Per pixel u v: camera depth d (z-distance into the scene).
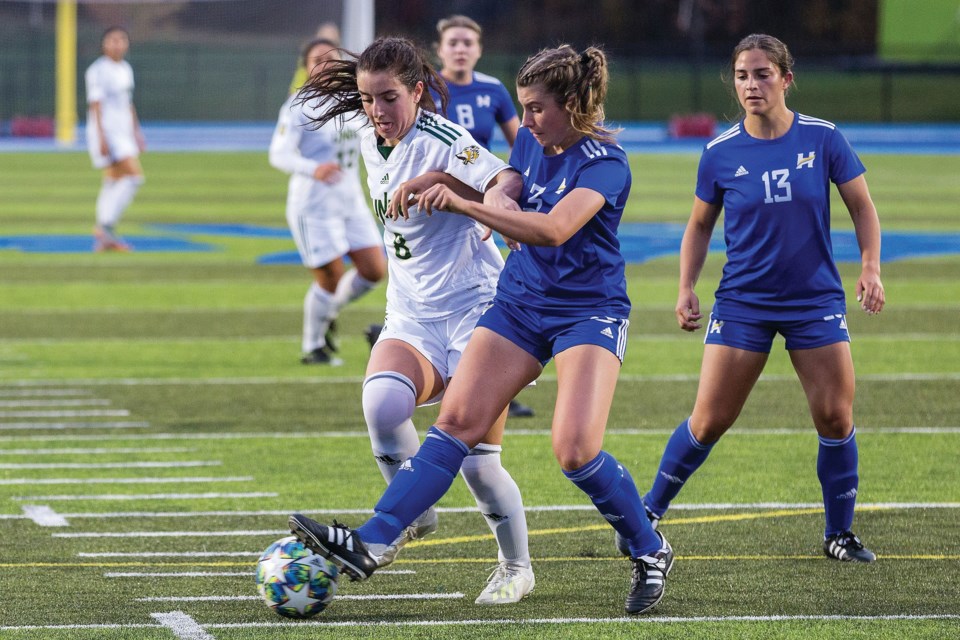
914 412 32.34
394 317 19.45
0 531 22.55
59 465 27.39
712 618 17.81
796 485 25.69
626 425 31.20
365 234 38.47
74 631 17.27
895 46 169.50
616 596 18.92
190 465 27.45
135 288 53.81
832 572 20.03
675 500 24.61
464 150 18.38
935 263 60.34
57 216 79.81
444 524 23.11
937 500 24.45
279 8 188.75
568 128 17.55
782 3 194.00
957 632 17.19
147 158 122.75
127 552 21.31
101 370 37.94
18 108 163.12
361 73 18.11
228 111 168.38
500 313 18.06
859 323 45.88
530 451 28.62
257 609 18.30
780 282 19.80
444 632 17.23
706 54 185.50
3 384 35.88
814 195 19.64
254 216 81.19
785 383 36.22
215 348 41.53
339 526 16.78
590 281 17.81
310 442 29.59
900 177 104.12
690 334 44.03
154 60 182.88
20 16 187.25
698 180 20.69
